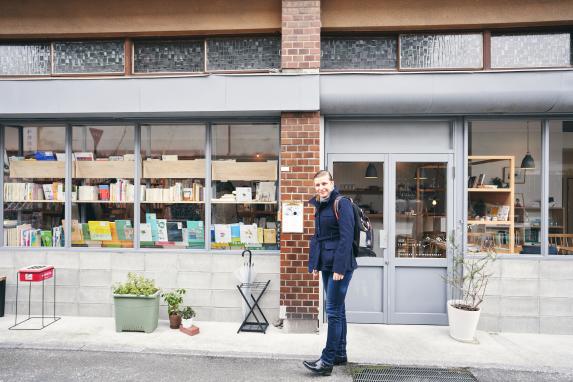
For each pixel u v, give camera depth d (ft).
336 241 12.03
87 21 17.26
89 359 13.24
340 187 17.19
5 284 17.61
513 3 16.15
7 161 18.22
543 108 15.58
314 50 15.94
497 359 13.43
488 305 16.33
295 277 15.98
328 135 17.20
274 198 17.48
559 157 16.79
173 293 16.83
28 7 17.30
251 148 17.60
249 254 16.38
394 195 17.01
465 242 16.61
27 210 18.40
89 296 17.46
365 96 15.74
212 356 13.53
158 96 16.17
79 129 18.10
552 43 16.72
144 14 17.11
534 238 16.74
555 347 14.58
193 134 17.72
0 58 18.10
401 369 12.69
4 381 11.68
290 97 15.78
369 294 17.04
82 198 18.08
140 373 12.26
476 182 16.93
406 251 16.99
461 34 16.88
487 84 15.47
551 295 16.15
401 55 16.98
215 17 16.90
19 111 16.53
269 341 14.83
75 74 17.72
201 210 17.65
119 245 17.89
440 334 15.67
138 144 17.83
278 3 16.65
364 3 16.53
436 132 16.98
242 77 15.89
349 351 13.93
